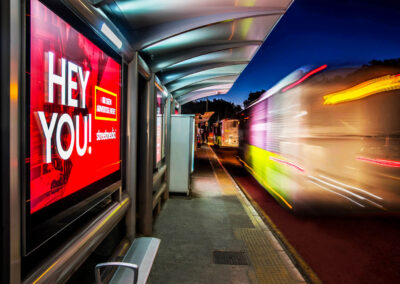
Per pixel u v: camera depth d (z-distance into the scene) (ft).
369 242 14.03
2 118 3.63
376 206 16.71
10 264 3.73
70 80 5.43
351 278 10.73
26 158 4.01
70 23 5.39
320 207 17.19
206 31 13.43
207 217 17.39
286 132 18.58
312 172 16.83
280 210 19.84
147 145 13.70
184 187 22.48
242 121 42.39
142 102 13.67
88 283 7.54
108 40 7.61
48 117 4.64
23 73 3.93
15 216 3.80
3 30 3.61
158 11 9.83
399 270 11.33
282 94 19.42
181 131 22.40
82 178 6.07
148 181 13.84
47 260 4.86
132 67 10.44
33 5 4.16
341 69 16.37
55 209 4.93
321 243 13.93
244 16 11.58
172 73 19.39
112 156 8.18
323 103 16.60
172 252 12.39
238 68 23.24
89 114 6.43
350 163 16.75
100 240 6.98
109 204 8.63
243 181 31.81
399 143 16.37
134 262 7.63
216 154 64.44
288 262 11.57
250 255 12.17
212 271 10.75
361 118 16.43
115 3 9.16
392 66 15.96
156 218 17.13
